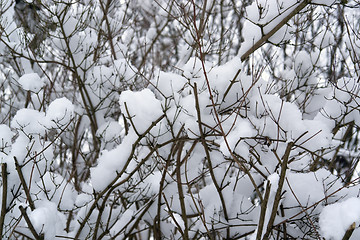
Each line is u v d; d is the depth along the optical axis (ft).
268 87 15.48
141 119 12.61
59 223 14.60
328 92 17.38
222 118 12.94
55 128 12.67
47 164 13.53
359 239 10.99
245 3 19.31
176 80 13.26
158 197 14.42
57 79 21.63
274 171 12.67
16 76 18.86
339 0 13.58
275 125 12.43
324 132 12.30
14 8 17.07
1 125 12.75
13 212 12.84
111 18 19.13
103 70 17.43
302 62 18.02
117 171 13.38
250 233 13.99
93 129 18.76
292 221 12.85
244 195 14.17
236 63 13.11
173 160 14.20
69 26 16.16
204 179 18.93
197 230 14.38
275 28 13.64
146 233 19.22
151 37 21.71
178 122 12.87
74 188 17.67
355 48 16.05
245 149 12.32
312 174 12.92
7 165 12.09
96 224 14.29
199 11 18.02
